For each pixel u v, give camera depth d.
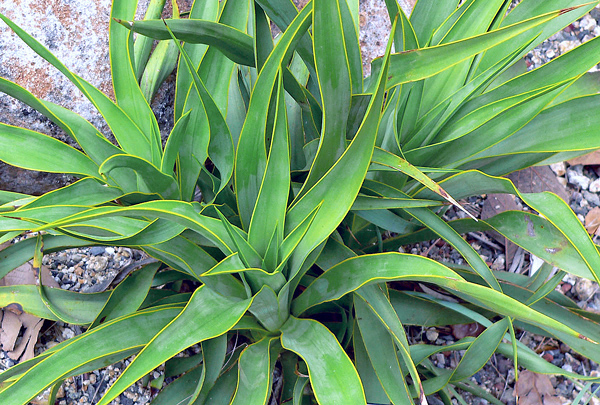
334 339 0.86
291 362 1.04
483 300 0.78
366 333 0.93
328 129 0.83
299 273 0.89
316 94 0.95
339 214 0.81
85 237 0.82
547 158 1.03
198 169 0.98
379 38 1.23
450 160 0.99
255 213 0.85
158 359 0.80
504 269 1.21
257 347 0.91
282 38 0.82
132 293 0.99
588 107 0.91
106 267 1.15
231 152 0.93
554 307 1.02
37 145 0.94
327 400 0.81
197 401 0.95
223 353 0.93
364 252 1.09
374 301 0.89
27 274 1.11
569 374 0.98
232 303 0.86
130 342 0.88
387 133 0.98
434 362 1.14
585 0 0.97
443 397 1.03
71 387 1.07
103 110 0.96
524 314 0.75
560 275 0.96
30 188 1.14
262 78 0.85
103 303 1.03
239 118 1.09
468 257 0.94
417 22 1.03
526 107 0.92
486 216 1.24
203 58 0.98
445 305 1.03
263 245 0.86
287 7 0.87
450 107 0.98
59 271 1.14
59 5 1.09
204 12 1.04
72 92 1.10
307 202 0.84
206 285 0.86
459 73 1.03
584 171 1.31
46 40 1.08
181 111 1.00
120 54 0.97
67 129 0.94
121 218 0.93
